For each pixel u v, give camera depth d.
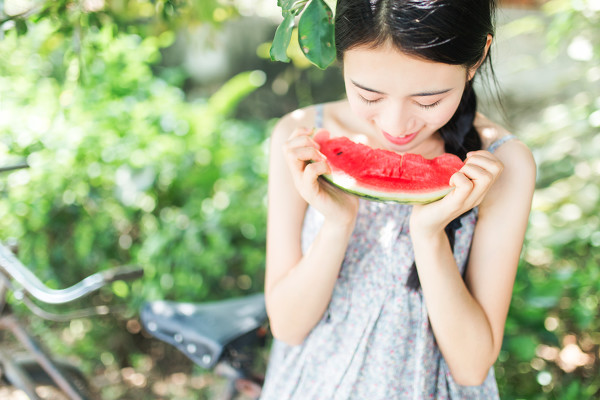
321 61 1.16
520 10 5.66
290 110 6.25
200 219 3.46
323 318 1.53
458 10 1.11
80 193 3.30
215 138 3.88
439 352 1.52
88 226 3.35
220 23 2.69
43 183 3.23
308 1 1.24
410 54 1.11
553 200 3.56
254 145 4.12
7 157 3.15
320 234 1.41
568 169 3.75
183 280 3.35
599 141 3.35
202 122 3.92
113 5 2.30
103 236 3.39
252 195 3.63
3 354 2.22
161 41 3.83
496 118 5.16
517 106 5.47
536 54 5.57
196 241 3.38
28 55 3.37
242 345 2.12
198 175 3.57
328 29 1.16
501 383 2.73
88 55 2.17
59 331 3.44
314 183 1.31
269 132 4.43
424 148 1.56
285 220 1.57
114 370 3.39
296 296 1.45
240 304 2.28
